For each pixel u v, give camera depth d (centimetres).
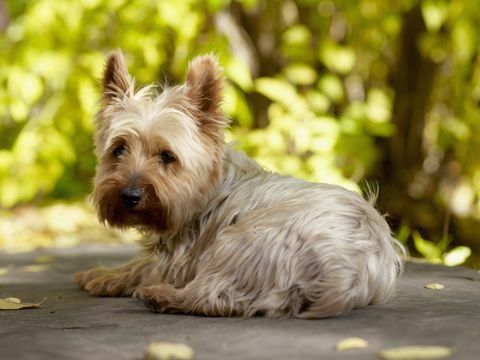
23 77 936
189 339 359
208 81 505
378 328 371
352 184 852
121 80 524
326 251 400
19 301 478
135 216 489
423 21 1043
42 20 929
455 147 1032
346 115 940
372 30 1012
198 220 491
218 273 426
